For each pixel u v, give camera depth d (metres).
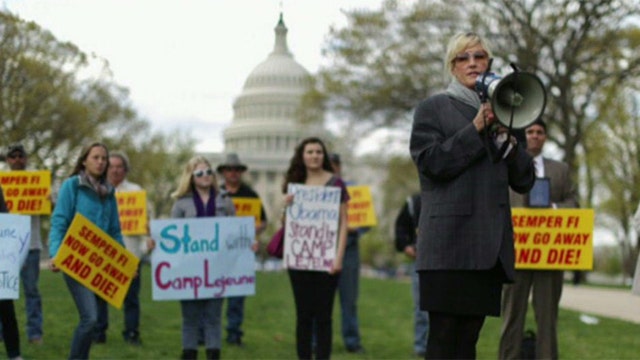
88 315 7.77
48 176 10.41
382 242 89.38
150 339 11.02
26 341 9.85
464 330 4.89
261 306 17.62
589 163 40.59
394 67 34.41
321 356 8.41
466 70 5.00
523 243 8.12
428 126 4.92
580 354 10.24
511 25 28.97
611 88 31.03
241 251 8.82
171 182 67.31
